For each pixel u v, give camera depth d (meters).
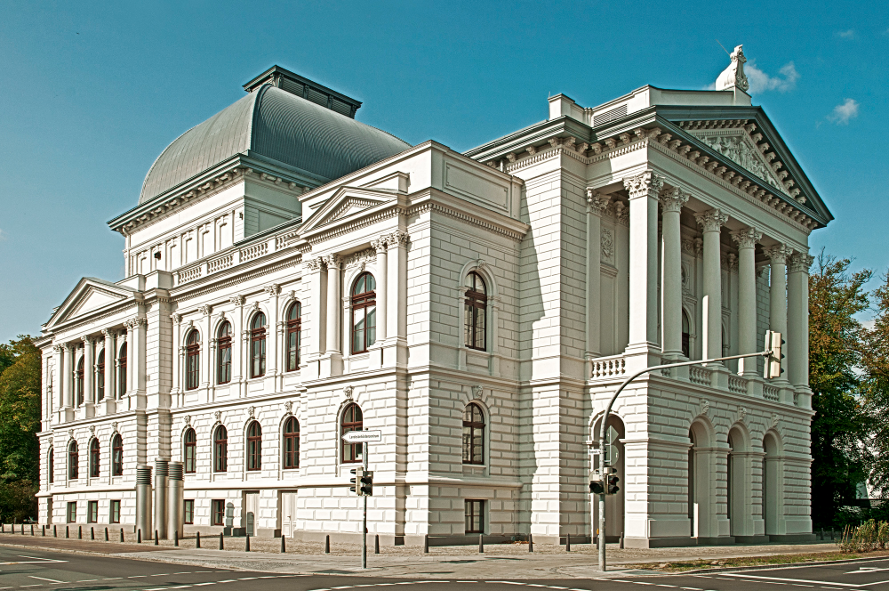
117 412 56.88
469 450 37.62
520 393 39.88
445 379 36.59
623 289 42.91
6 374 80.62
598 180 40.88
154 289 54.94
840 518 58.28
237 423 49.47
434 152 37.81
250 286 49.84
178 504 43.59
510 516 38.44
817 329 60.50
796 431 48.34
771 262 49.56
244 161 56.31
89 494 58.47
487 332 39.34
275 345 47.78
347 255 40.66
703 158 42.38
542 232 40.41
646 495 36.06
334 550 34.31
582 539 37.94
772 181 49.75
